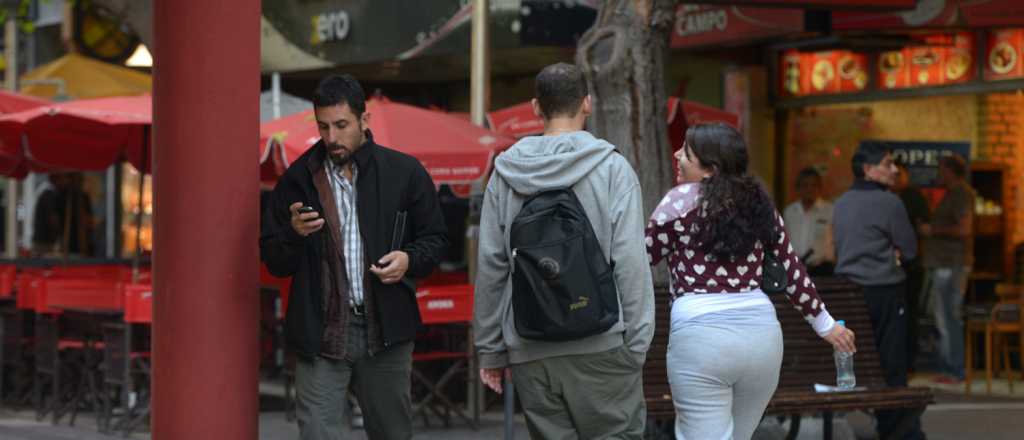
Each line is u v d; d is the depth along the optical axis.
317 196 7.61
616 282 6.93
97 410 14.09
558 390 7.01
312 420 7.55
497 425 14.12
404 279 7.67
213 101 7.46
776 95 19.67
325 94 7.45
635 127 11.82
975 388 17.12
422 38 19.67
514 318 6.91
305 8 21.73
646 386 10.50
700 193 7.35
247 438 7.63
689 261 7.38
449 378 13.90
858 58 18.80
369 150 7.67
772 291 7.43
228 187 7.51
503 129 15.52
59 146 16.72
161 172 7.54
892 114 19.59
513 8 17.95
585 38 12.05
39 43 28.52
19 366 15.96
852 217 11.87
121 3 16.42
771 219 7.36
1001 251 19.59
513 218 6.99
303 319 7.54
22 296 15.82
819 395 10.49
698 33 18.62
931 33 17.80
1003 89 17.02
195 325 7.49
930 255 17.66
